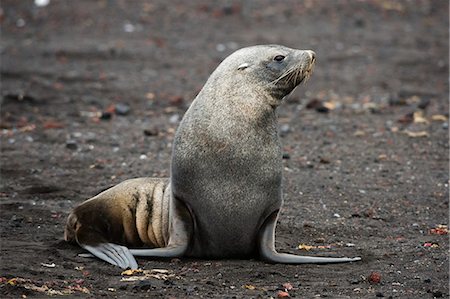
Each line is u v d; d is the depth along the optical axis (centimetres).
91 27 8381
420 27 8719
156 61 7375
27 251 3181
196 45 7894
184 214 3098
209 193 3042
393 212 3866
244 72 3098
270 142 3070
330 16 8894
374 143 5084
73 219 3288
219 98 3073
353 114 5847
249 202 3055
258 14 8856
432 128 5438
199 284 2834
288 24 8600
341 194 4106
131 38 8069
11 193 4031
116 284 2814
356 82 6881
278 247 3344
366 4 9288
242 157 3022
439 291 2777
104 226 3275
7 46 7712
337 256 3222
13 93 6162
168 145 5044
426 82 6931
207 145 3025
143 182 3347
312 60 3088
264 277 2938
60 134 5212
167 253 3083
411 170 4550
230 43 7969
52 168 4503
